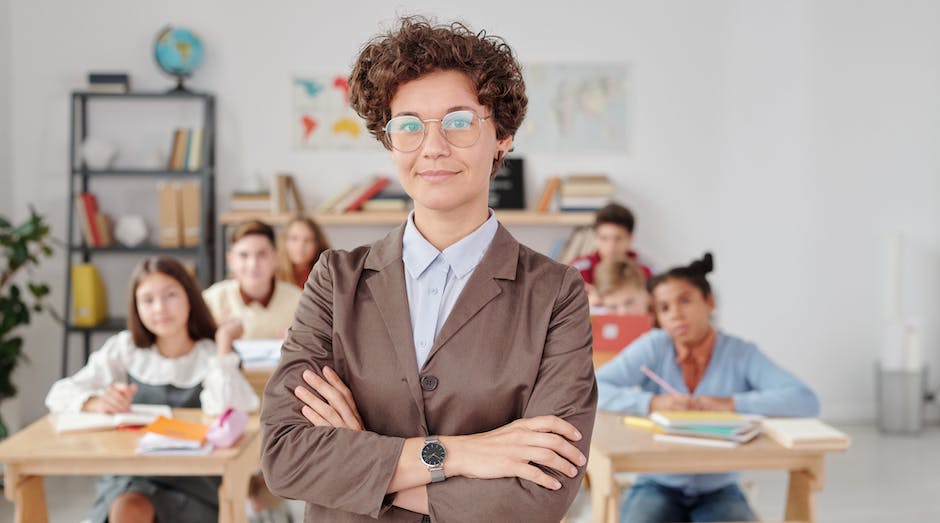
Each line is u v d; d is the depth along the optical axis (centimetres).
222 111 547
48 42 538
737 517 276
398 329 139
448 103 135
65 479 441
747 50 552
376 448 135
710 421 252
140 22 540
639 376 300
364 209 534
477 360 137
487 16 551
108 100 542
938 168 555
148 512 266
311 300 148
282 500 331
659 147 558
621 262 389
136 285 296
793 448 243
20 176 539
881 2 548
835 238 557
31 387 543
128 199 545
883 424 536
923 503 411
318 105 549
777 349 561
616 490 242
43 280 543
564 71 554
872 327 561
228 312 411
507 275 141
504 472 134
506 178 551
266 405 144
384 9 548
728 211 557
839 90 550
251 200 530
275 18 545
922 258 559
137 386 300
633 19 553
